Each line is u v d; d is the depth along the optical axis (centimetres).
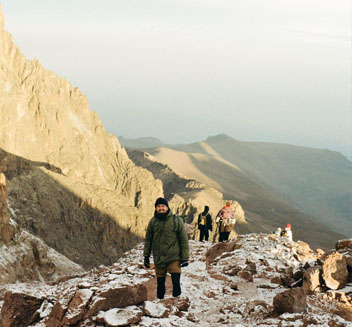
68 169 15975
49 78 18175
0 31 16538
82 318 728
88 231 12962
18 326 811
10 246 6272
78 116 18738
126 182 18225
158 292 831
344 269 838
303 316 680
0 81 14638
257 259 1224
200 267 1161
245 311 769
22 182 12488
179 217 820
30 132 14900
